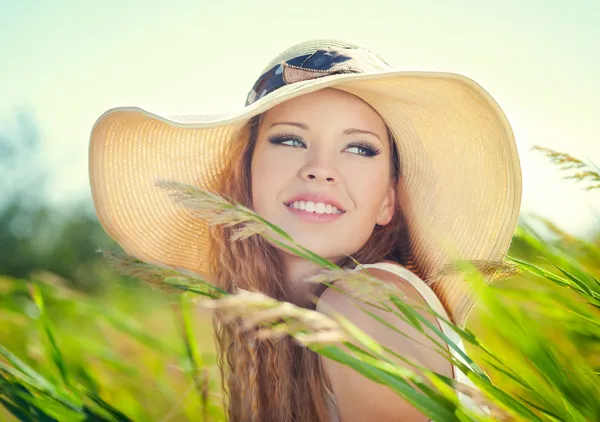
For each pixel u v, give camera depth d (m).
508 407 1.32
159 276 1.38
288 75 2.29
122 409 2.48
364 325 1.81
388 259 2.47
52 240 12.11
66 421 1.74
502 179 2.14
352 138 2.21
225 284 2.38
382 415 1.87
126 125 2.37
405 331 1.81
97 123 2.31
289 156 2.22
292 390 2.09
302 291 2.29
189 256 2.77
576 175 1.95
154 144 2.46
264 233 1.44
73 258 11.58
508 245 2.15
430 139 2.28
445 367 1.86
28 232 12.37
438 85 2.03
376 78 1.93
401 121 2.28
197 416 2.46
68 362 2.58
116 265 1.37
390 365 1.25
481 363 2.00
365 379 1.87
